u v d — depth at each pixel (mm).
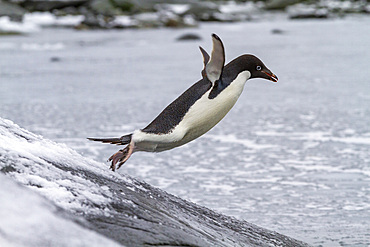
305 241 8430
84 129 16500
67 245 4023
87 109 19953
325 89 24516
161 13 71375
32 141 6469
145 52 42812
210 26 67938
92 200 5383
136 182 7121
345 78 28031
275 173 12156
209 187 11172
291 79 28344
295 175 11984
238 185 11328
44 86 26328
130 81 27984
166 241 5230
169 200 7094
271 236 7840
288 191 10938
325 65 33562
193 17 74250
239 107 20469
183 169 12484
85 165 6543
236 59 7457
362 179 11664
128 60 37844
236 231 7270
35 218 4109
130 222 5281
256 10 85625
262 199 10461
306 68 32375
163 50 44156
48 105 20828
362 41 47812
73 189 5438
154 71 32062
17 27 59281
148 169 12469
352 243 8398
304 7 85125
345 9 83750
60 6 72438
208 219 7223
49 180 5426
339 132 15953
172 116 6992
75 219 4688
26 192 4426
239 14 80562
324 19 76188
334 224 9203
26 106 20578
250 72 7422
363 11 82938
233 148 14398
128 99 22234
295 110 19562
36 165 5582
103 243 4223
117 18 68375
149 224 5453
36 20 66625
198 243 5602
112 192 5895
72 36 56094
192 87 7238
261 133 16109
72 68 33750
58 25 65938
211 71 7098
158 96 22984
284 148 14297
